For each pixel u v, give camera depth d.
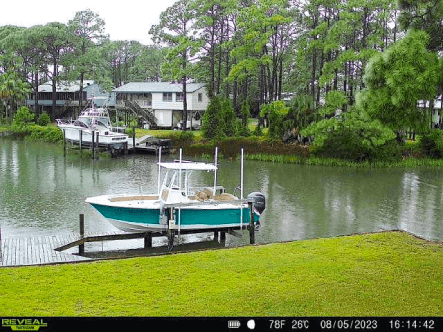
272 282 10.91
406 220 22.23
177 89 59.78
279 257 12.70
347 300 9.94
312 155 39.94
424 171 36.47
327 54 43.56
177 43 51.03
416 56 11.89
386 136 37.53
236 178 32.34
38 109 69.31
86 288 10.53
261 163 39.97
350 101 41.44
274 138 42.88
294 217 22.55
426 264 12.05
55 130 53.31
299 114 42.41
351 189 29.17
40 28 59.75
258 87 63.69
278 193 27.78
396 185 30.61
